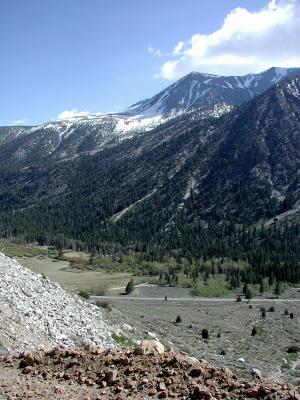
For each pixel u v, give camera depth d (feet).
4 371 54.29
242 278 500.74
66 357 55.72
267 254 591.78
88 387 46.98
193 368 46.57
